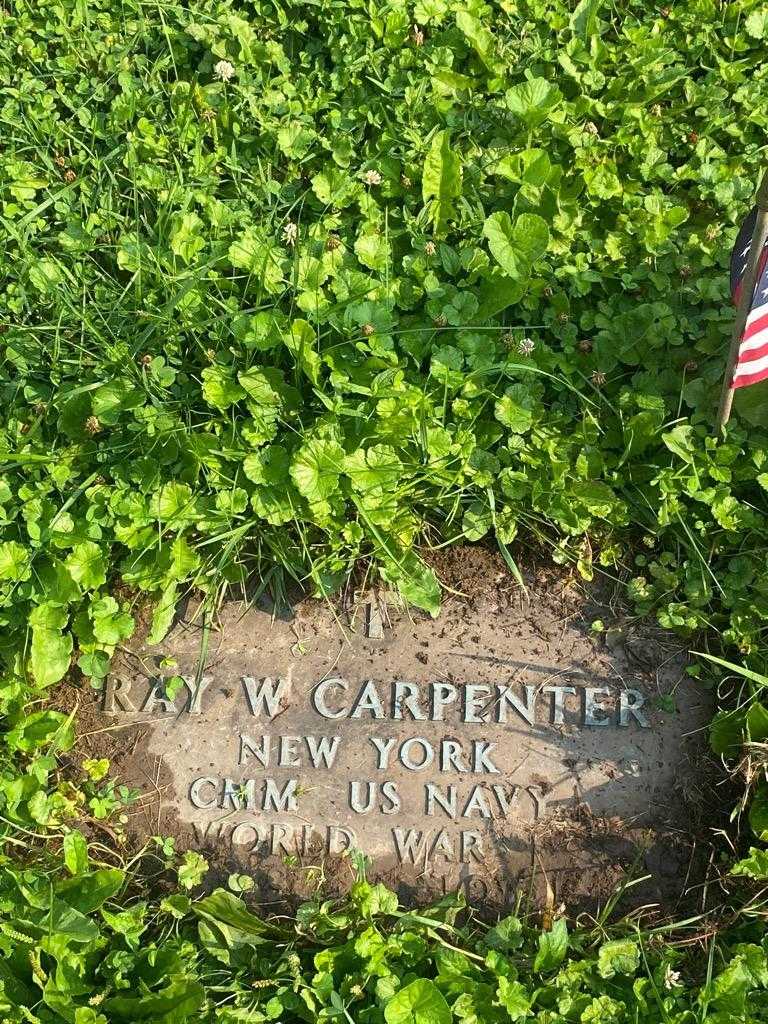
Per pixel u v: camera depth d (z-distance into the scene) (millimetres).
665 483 1216
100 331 1296
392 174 1362
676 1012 1102
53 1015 1106
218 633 1219
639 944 1132
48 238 1347
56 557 1213
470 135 1375
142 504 1219
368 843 1176
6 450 1249
